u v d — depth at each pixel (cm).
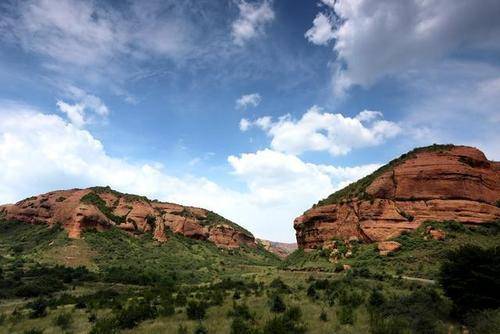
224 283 6556
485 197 7775
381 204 8044
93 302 5038
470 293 3089
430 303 3403
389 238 7431
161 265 11181
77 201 13700
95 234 12156
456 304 3170
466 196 7594
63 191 15212
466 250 3384
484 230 7031
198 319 3541
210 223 18600
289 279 6856
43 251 10769
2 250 11388
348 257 7550
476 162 8262
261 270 10400
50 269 8975
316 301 4216
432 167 7956
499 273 3133
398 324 2955
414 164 8219
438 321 2980
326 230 9169
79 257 10494
